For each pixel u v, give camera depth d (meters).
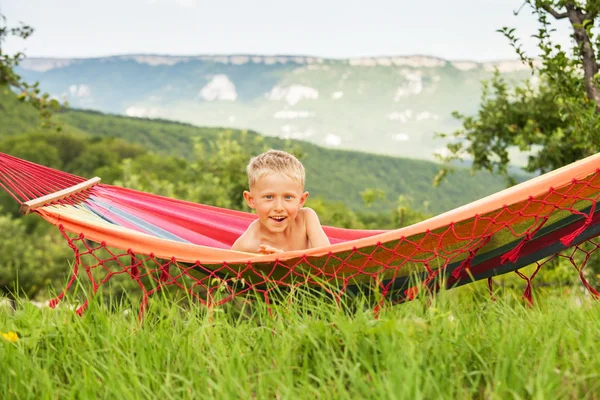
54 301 3.17
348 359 2.48
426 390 2.22
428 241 3.46
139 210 4.61
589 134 6.07
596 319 2.88
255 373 2.54
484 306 3.14
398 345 2.48
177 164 55.97
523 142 10.23
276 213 4.16
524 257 3.72
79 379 2.47
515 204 3.38
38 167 4.25
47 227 38.94
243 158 20.73
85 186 4.40
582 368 2.42
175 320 3.01
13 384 2.50
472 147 11.33
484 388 2.45
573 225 3.62
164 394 2.40
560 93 6.20
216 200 19.52
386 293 3.69
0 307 3.31
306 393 2.30
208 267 3.60
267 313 3.08
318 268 3.53
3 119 86.88
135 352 2.76
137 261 3.51
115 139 85.06
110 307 3.19
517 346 2.57
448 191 111.62
